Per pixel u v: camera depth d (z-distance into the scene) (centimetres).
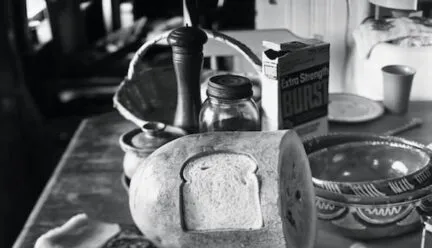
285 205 62
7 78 165
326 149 82
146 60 185
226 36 97
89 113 193
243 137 65
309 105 94
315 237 69
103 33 197
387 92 113
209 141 65
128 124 118
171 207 62
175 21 192
